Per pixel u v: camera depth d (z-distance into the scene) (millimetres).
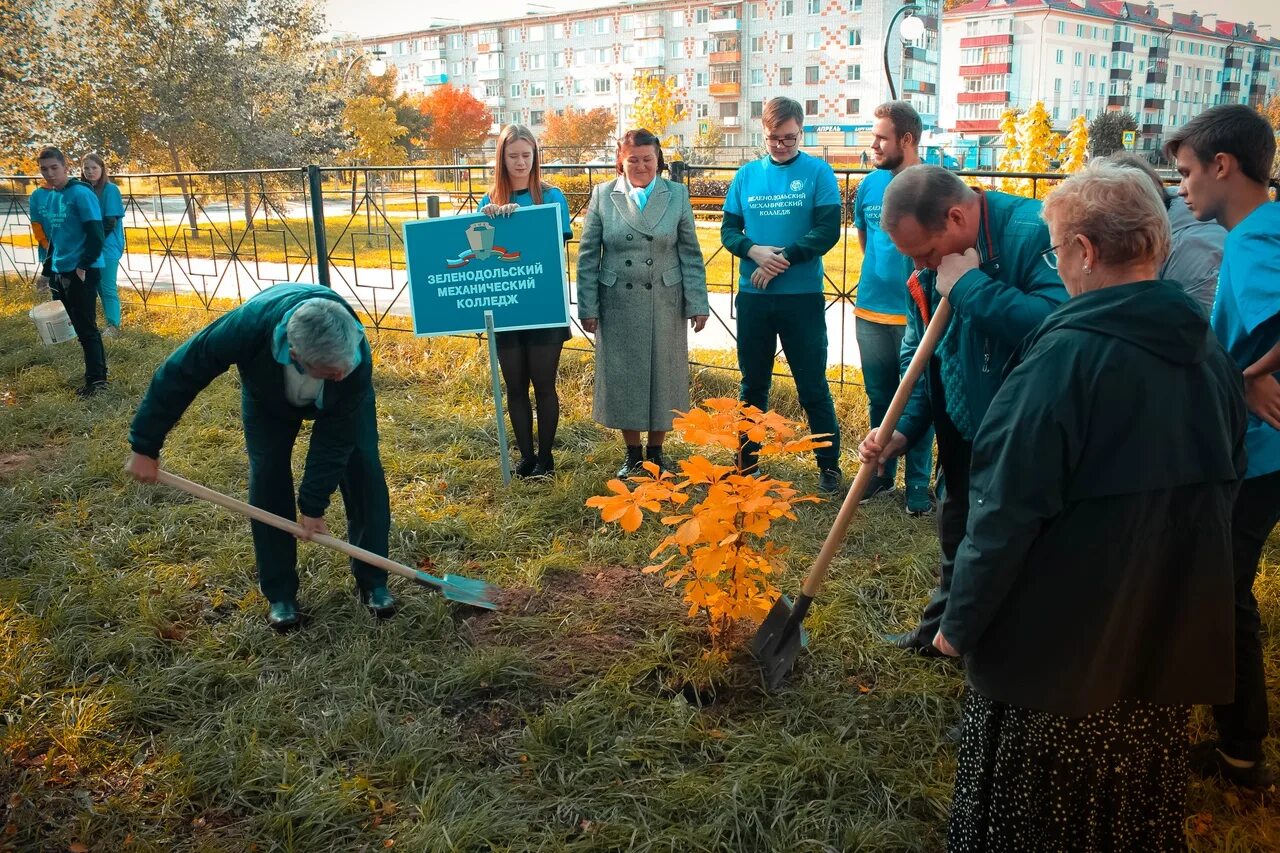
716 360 7508
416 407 6418
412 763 2844
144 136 22109
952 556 3150
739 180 4957
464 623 3652
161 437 3189
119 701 3107
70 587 3838
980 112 65688
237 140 22391
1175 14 73688
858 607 3727
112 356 7773
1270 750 2826
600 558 4223
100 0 20969
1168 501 1858
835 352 8023
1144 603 1911
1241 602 2605
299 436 5906
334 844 2562
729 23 63219
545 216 4871
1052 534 1894
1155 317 1792
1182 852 2146
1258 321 2416
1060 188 1944
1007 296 2322
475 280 4969
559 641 3549
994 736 2141
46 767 2828
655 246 4887
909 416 3234
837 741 2926
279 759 2857
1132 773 2033
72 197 6480
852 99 60844
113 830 2627
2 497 4832
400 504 4801
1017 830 2074
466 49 83625
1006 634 1965
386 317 9711
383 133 34406
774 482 3104
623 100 73625
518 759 2912
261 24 23969
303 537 3439
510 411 5223
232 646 3514
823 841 2543
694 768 2836
